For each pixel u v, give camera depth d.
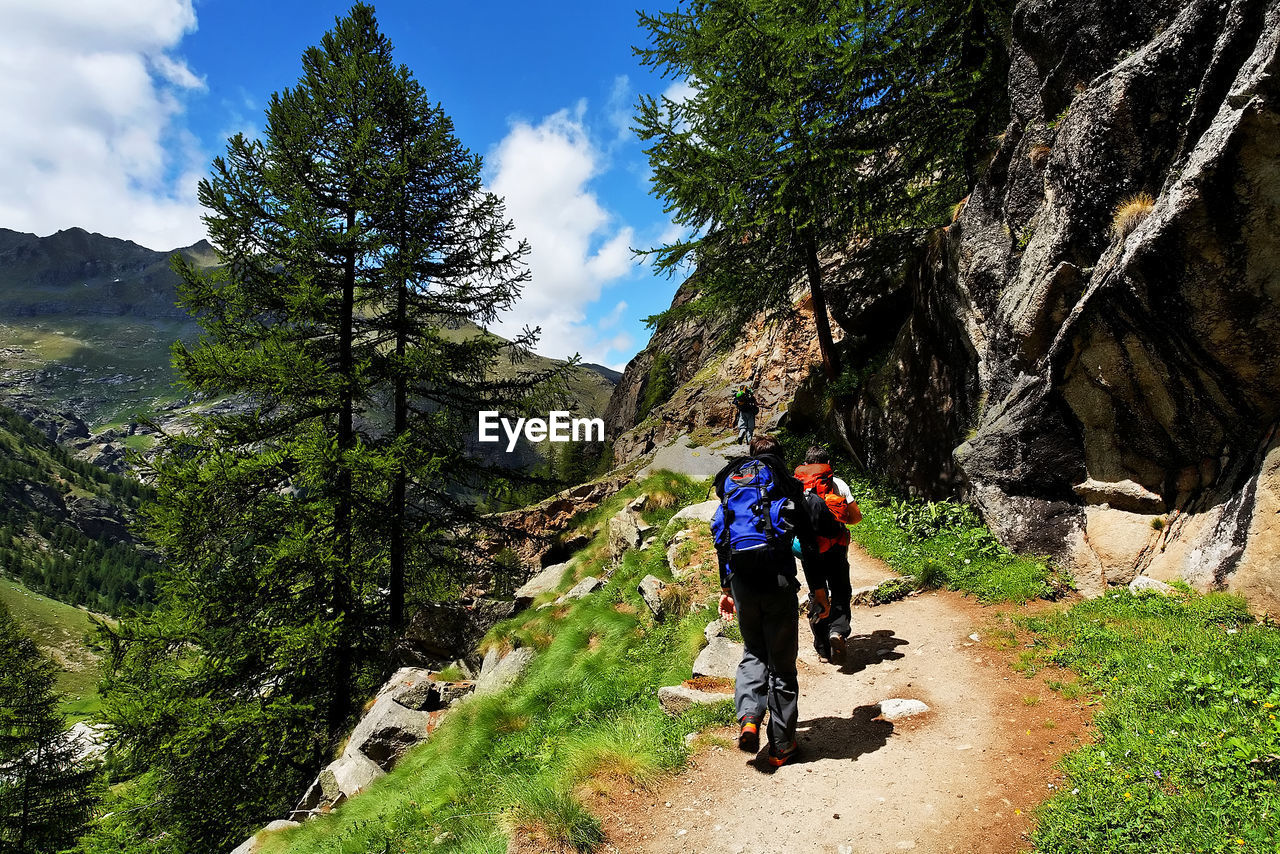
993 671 5.14
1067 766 3.72
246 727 12.68
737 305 15.87
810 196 11.60
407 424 17.12
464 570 17.34
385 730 10.09
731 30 11.39
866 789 3.86
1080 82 7.89
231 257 14.98
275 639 13.09
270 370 13.78
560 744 5.74
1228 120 4.93
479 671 11.82
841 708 4.95
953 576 7.10
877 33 10.95
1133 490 6.34
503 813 4.44
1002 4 10.77
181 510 13.07
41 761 27.05
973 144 12.08
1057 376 6.80
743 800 3.96
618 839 3.82
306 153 15.91
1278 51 4.62
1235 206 4.89
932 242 11.01
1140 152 6.47
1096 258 6.89
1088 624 5.42
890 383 11.62
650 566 10.41
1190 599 5.27
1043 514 7.07
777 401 23.83
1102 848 3.00
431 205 17.47
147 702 12.55
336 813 8.21
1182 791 3.17
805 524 4.28
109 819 12.83
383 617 16.03
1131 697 4.19
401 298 16.89
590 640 9.44
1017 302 7.90
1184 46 6.15
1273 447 5.16
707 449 21.02
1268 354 5.08
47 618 137.75
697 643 6.88
